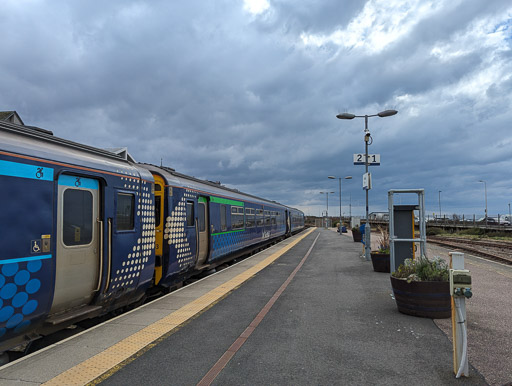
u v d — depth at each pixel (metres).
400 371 4.16
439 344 5.03
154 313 6.69
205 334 5.50
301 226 52.34
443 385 3.81
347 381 3.93
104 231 6.25
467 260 15.41
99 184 6.30
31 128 5.78
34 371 4.09
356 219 30.77
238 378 4.02
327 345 5.03
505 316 6.35
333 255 17.53
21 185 4.70
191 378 4.01
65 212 5.50
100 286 6.19
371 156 16.17
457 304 4.04
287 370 4.22
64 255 5.43
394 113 15.26
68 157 5.57
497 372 4.08
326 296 8.18
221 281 10.19
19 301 4.61
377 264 11.70
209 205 12.23
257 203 20.75
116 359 4.48
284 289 9.01
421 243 8.30
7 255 4.46
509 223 49.66
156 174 9.07
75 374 4.04
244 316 6.52
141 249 7.43
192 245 10.41
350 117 15.62
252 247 20.22
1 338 4.61
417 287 6.33
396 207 10.15
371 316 6.48
